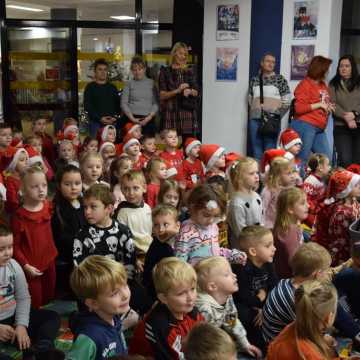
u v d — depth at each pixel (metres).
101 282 2.00
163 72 6.29
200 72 7.68
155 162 4.27
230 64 7.20
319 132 6.18
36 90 7.86
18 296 2.70
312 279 2.57
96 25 7.78
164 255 2.88
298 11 6.75
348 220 3.66
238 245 3.37
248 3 6.98
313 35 6.72
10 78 7.72
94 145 5.58
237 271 2.91
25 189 3.08
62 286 3.52
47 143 6.65
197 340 1.71
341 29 7.45
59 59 7.85
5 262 2.61
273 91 6.55
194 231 2.96
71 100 7.94
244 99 7.18
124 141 5.74
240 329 2.66
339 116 6.23
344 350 2.74
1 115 7.81
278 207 3.41
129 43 7.86
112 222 3.04
